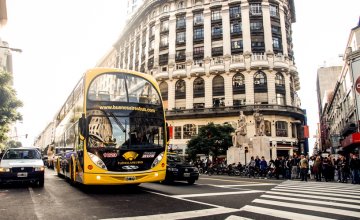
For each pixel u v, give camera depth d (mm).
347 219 5422
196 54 46844
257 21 43969
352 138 22750
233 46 44406
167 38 50156
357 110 25031
